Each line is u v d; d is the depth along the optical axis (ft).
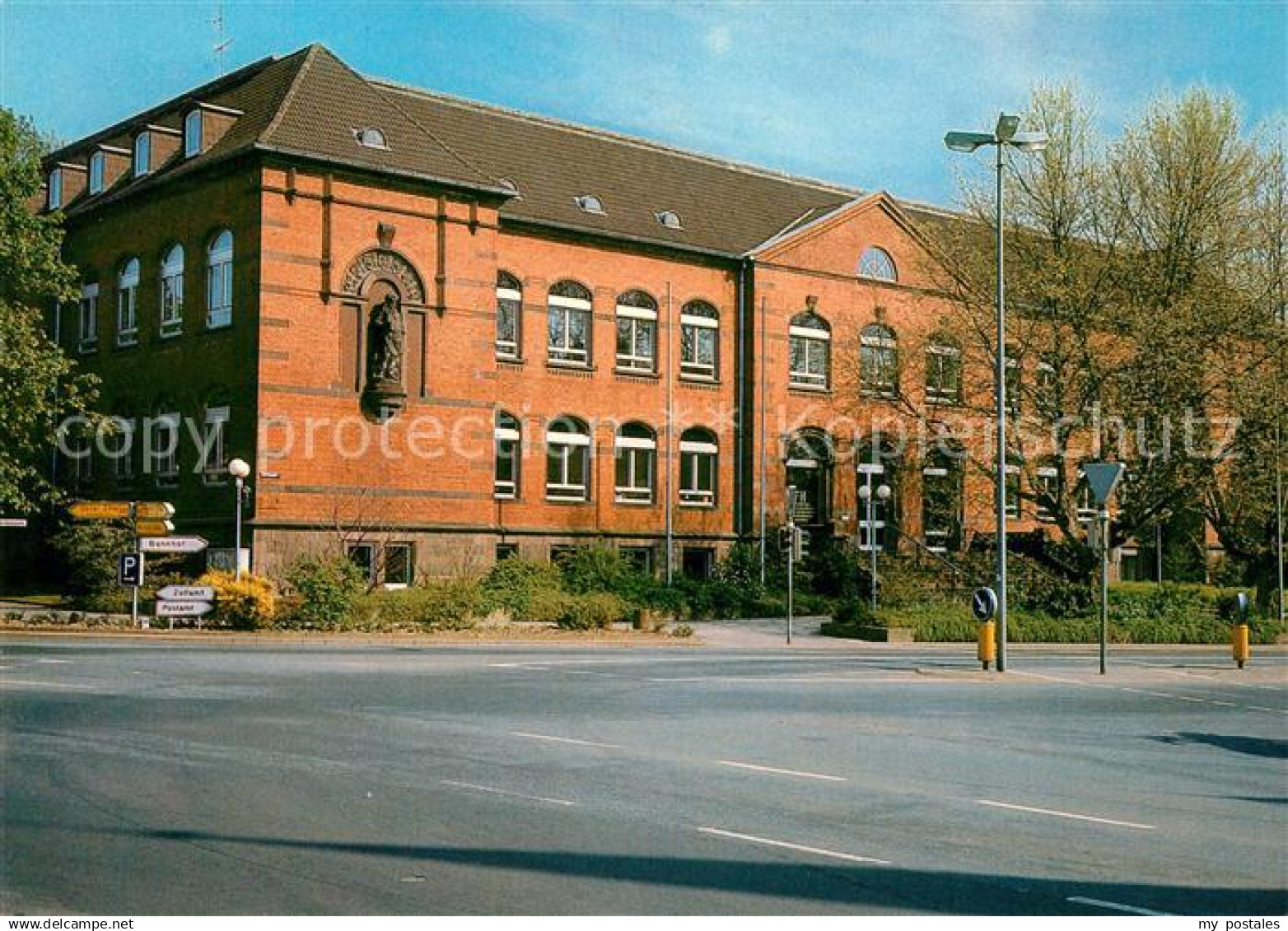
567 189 144.56
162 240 127.65
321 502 116.47
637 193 151.43
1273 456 121.70
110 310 134.82
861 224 159.84
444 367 124.57
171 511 96.73
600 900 23.93
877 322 159.84
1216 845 30.37
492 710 53.06
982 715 56.39
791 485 153.28
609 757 41.16
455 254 125.80
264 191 115.44
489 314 127.85
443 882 25.07
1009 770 40.91
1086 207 124.77
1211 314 119.65
